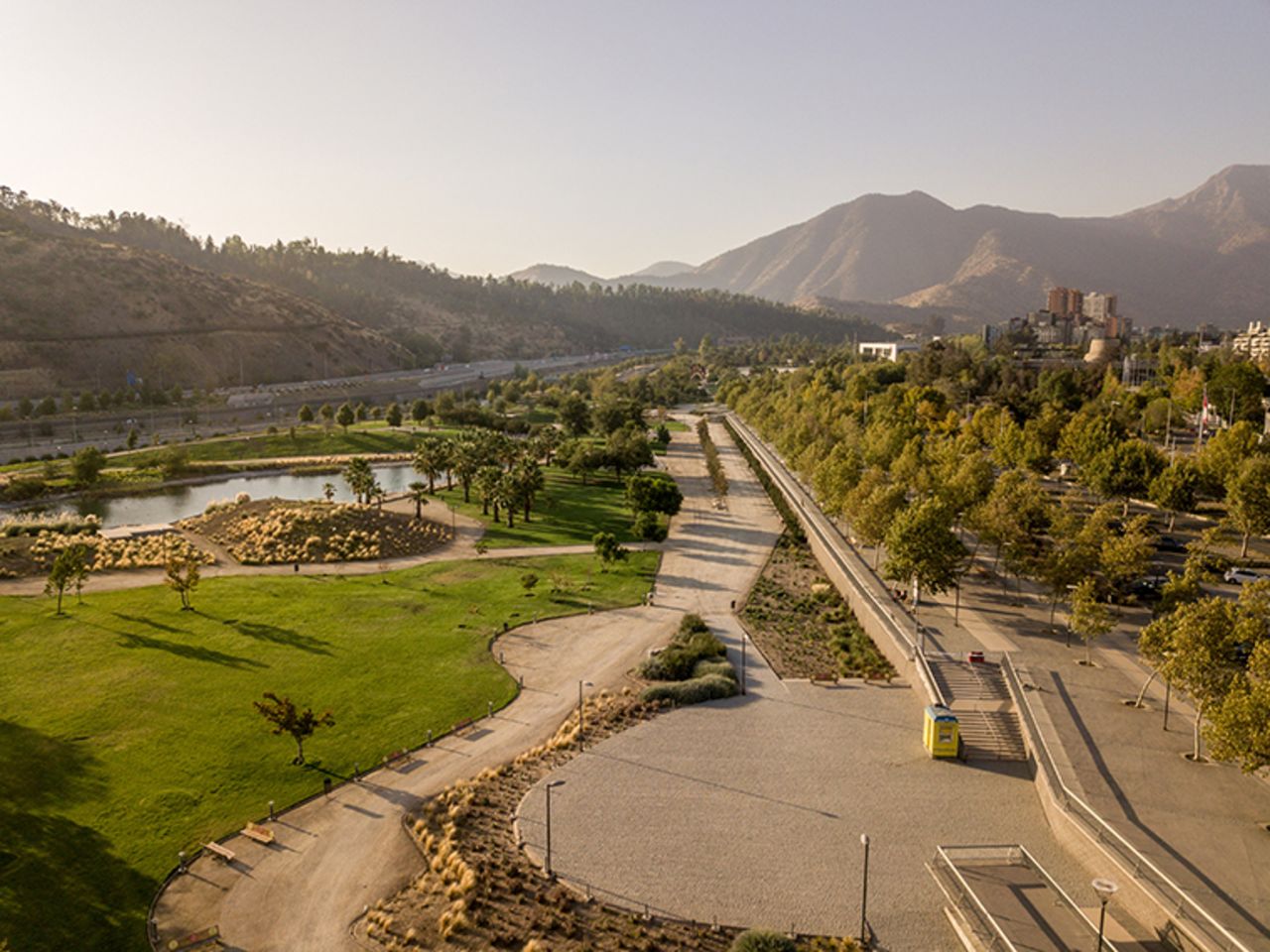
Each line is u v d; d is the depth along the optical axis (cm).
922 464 11831
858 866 4459
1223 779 4925
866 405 17825
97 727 5897
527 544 11262
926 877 4372
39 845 4603
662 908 4172
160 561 10150
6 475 15788
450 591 9162
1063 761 5150
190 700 6347
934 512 7625
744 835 4756
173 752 5612
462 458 13775
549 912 4144
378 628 7969
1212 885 3919
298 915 4153
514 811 5022
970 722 5912
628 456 15612
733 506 14025
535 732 6019
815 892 4269
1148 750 5284
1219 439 10919
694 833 4778
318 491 15762
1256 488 8725
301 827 4878
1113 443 12150
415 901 4259
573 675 6994
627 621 8294
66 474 15912
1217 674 4875
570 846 4672
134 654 7206
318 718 6125
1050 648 6975
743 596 9131
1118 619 7644
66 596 8812
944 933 3969
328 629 7925
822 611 8719
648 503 11694
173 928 4050
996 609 7975
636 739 5906
